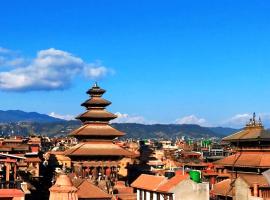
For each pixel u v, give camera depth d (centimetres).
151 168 15862
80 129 12925
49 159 16638
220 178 12119
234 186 9694
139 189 10194
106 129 12938
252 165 9806
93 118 12988
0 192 7350
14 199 7362
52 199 7544
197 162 17888
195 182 9062
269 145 9906
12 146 17888
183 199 8944
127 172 15288
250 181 9400
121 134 12925
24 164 14350
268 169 9744
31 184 11131
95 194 8469
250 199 9219
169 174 11288
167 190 9000
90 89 13375
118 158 12812
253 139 10100
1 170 9544
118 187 11100
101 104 13138
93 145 12681
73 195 7550
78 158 12512
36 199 10594
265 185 9244
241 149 10825
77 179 9344
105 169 12662
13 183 7888
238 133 11181
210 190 10644
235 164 10481
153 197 9619
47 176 14575
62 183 7575
